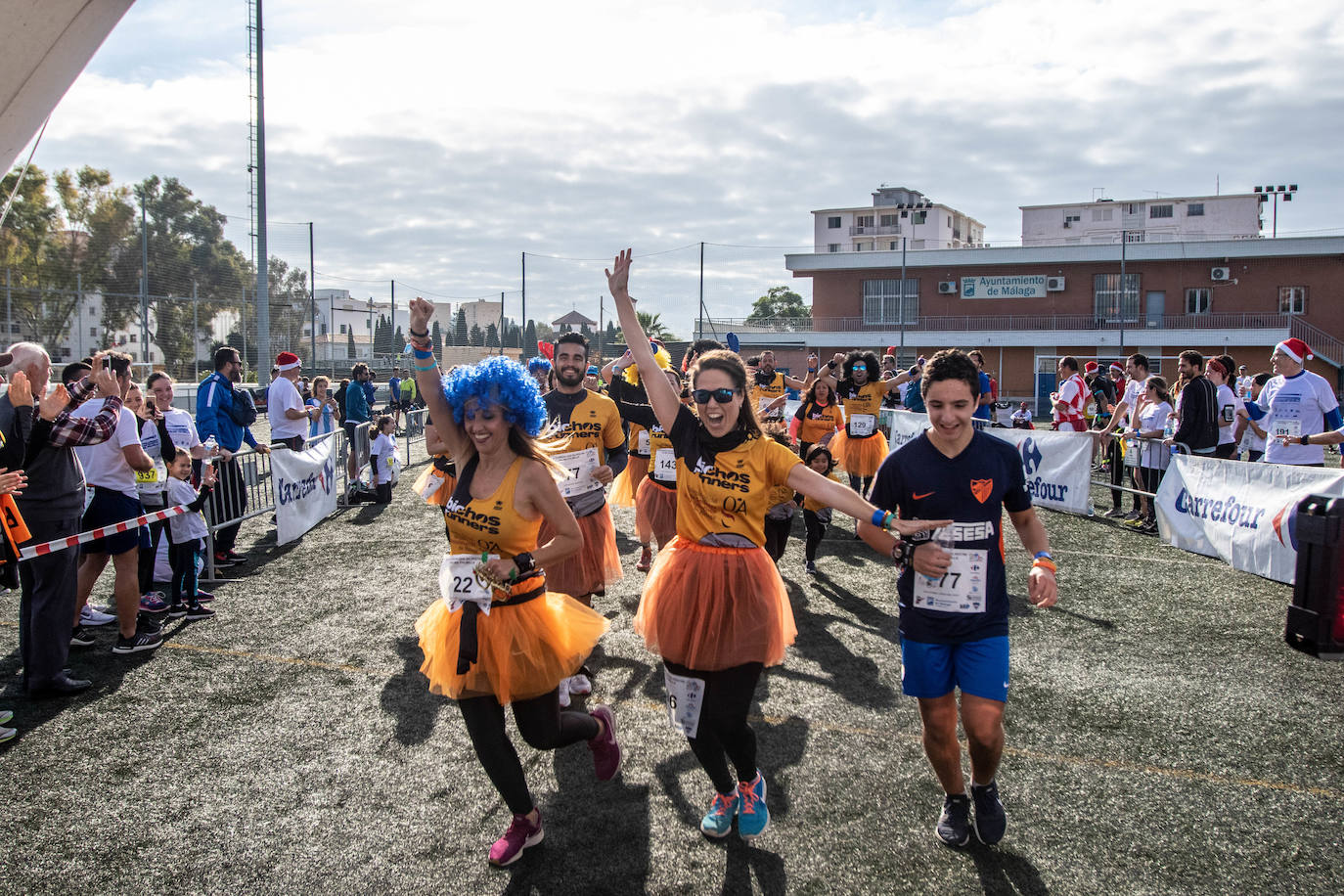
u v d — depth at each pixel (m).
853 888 3.02
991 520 3.11
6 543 4.30
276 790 3.72
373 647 5.60
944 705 3.20
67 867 3.17
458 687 3.05
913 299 41.53
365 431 11.80
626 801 3.62
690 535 3.35
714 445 3.28
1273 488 7.45
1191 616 6.29
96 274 34.78
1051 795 3.68
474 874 3.11
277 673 5.12
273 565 7.89
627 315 3.59
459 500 3.17
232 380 8.08
